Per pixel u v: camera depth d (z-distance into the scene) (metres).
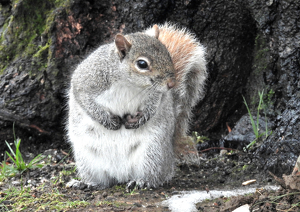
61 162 12.02
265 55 12.80
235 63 13.23
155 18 12.76
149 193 9.00
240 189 9.25
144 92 8.70
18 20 13.35
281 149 9.70
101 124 8.97
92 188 9.73
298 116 9.65
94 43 13.09
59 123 13.11
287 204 7.38
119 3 12.80
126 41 8.38
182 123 11.20
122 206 8.09
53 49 12.80
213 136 13.71
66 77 12.85
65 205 8.16
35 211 7.95
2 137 12.74
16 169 10.77
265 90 12.64
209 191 9.02
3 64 13.05
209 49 13.12
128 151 9.30
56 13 12.81
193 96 11.21
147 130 9.18
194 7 12.87
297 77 11.51
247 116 12.67
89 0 12.80
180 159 11.43
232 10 12.67
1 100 12.59
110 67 8.59
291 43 11.59
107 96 8.77
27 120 12.70
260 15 12.06
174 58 10.46
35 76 12.78
